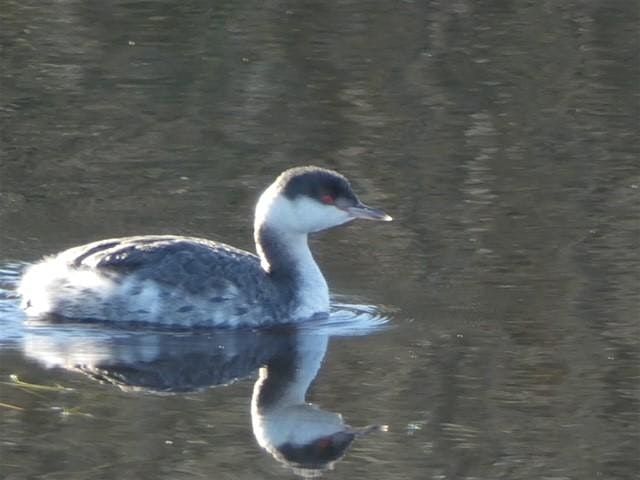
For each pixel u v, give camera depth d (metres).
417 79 21.69
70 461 11.07
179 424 11.73
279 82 21.47
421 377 12.79
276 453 11.23
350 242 16.39
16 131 19.55
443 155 19.03
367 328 14.08
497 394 12.48
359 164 18.66
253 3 24.42
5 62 21.86
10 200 17.34
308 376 12.80
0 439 11.41
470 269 15.52
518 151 19.20
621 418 11.96
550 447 11.46
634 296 14.70
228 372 12.89
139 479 10.74
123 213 17.08
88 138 19.39
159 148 19.09
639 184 18.05
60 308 14.12
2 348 13.29
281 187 14.43
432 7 24.38
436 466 11.06
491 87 21.47
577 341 13.59
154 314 13.92
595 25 23.77
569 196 17.67
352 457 11.23
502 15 24.16
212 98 20.86
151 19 23.67
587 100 21.08
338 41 22.98
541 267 15.53
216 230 16.66
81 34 22.98
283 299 14.20
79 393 12.30
